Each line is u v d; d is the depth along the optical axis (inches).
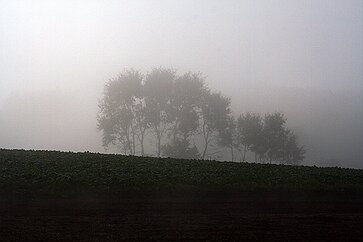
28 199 558.6
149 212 522.9
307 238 444.8
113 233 435.8
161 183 651.5
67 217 487.2
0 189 578.2
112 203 559.8
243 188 663.1
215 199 606.9
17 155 818.2
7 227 441.4
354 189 694.5
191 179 684.7
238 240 430.3
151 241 417.1
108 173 696.4
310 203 606.9
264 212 544.1
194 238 430.3
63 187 605.3
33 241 404.5
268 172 788.0
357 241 444.1
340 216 538.9
